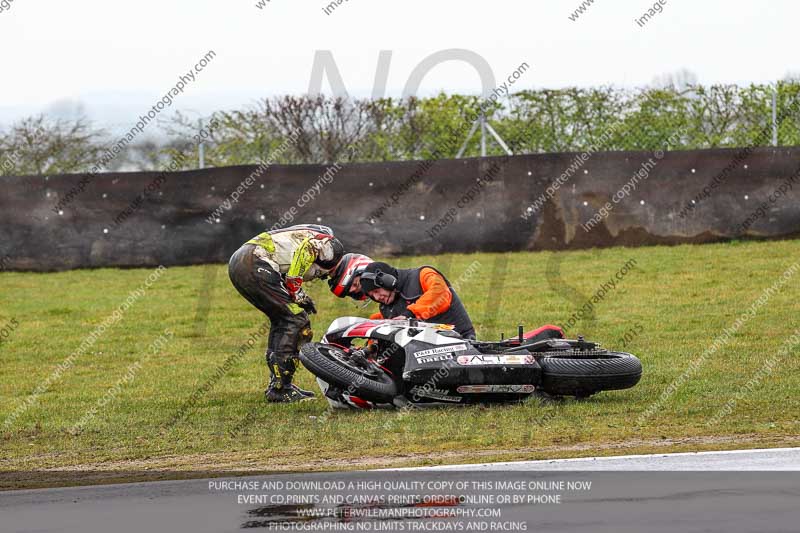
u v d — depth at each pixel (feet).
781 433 58.34
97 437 65.36
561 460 52.70
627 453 53.98
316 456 56.70
